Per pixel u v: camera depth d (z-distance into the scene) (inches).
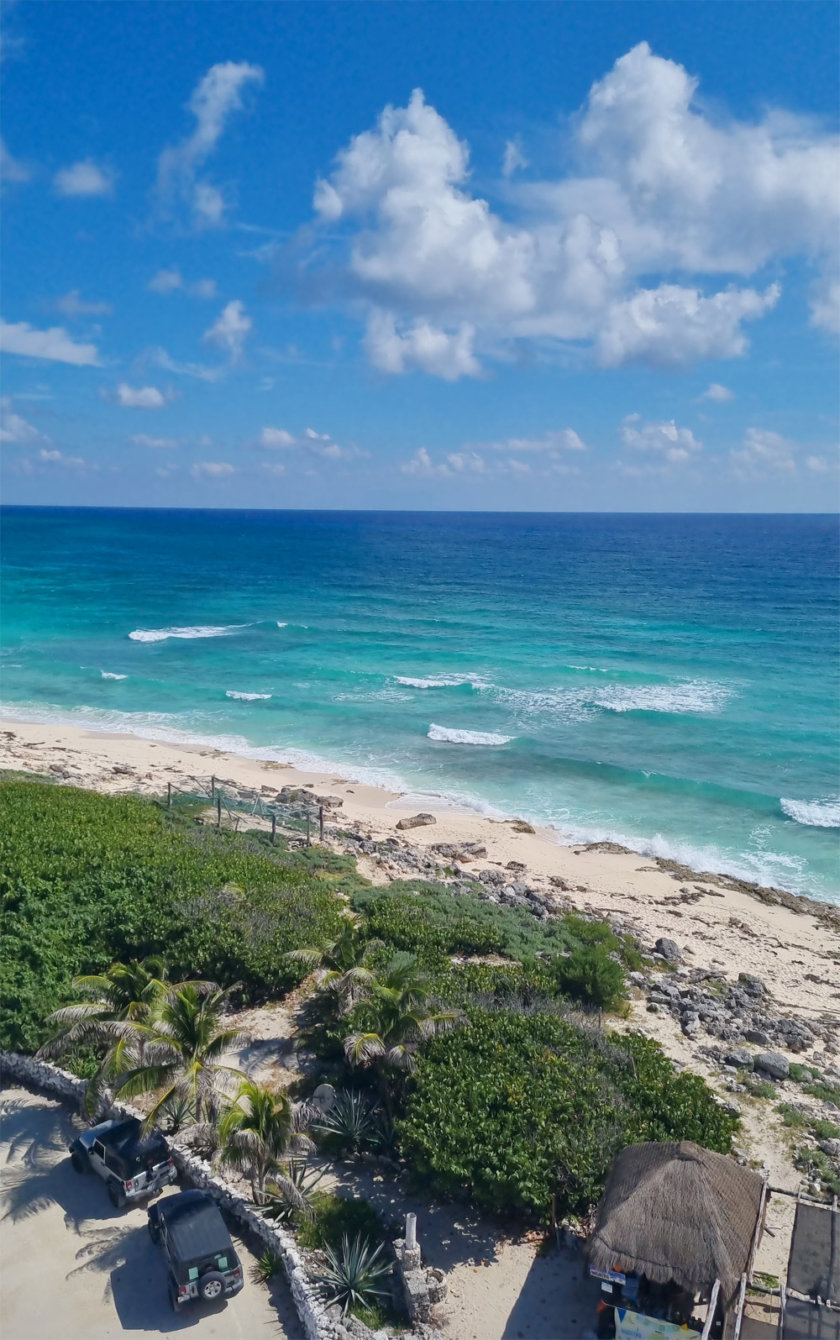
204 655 3139.8
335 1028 828.0
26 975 877.8
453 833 1673.2
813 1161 751.7
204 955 926.4
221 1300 570.9
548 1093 695.7
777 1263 628.7
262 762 2057.1
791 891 1498.5
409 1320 566.6
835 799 1859.0
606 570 6358.3
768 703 2536.9
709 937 1306.6
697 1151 577.6
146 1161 645.9
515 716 2411.4
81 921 1007.0
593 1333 556.4
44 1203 651.5
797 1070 909.2
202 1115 703.7
